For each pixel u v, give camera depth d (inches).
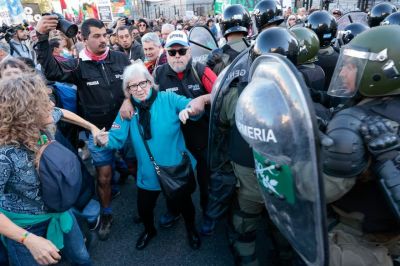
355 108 41.8
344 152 38.6
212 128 75.9
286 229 43.9
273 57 40.1
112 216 115.9
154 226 106.2
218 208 82.2
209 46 145.4
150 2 976.9
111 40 229.1
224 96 71.6
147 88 82.4
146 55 142.3
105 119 111.3
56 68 100.6
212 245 102.0
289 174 38.4
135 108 85.0
